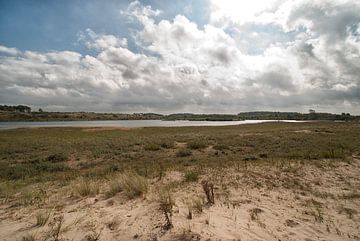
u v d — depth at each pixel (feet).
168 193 17.80
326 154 40.14
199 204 16.08
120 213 15.15
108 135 112.98
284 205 17.51
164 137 88.84
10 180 31.68
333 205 17.56
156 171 32.37
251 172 29.60
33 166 40.45
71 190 22.02
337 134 84.89
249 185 23.49
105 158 48.75
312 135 82.43
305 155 41.45
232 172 29.96
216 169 32.35
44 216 15.07
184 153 51.37
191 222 13.38
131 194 19.39
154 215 14.39
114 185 21.77
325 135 81.35
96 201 18.42
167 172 31.45
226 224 13.44
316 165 33.01
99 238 11.62
